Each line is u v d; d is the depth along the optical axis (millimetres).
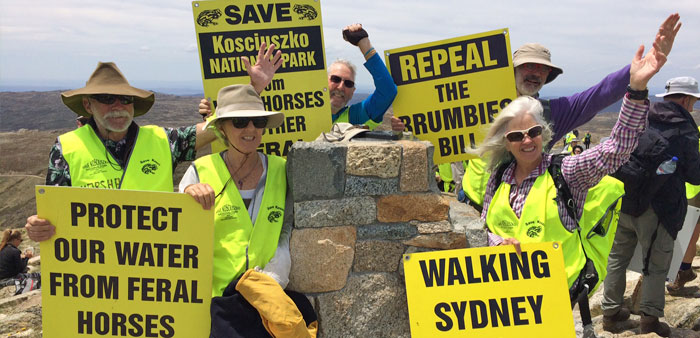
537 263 3365
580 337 3824
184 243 3203
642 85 3189
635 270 5184
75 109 4070
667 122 4758
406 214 3502
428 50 4867
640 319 5203
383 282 3523
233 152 3436
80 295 3242
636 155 4742
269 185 3451
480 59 4812
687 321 5320
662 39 3170
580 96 4871
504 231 3602
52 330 3244
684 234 5086
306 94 4621
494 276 3365
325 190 3463
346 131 3775
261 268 3326
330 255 3475
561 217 3455
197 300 3217
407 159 3471
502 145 3627
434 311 3346
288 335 3096
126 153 3854
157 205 3191
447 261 3381
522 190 3586
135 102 4078
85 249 3219
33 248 13930
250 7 4520
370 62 4844
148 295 3230
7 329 5891
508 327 3320
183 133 4027
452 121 4875
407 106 4922
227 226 3334
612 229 3633
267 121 3449
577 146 12617
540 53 4918
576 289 3459
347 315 3514
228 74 4527
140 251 3217
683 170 4758
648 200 4766
